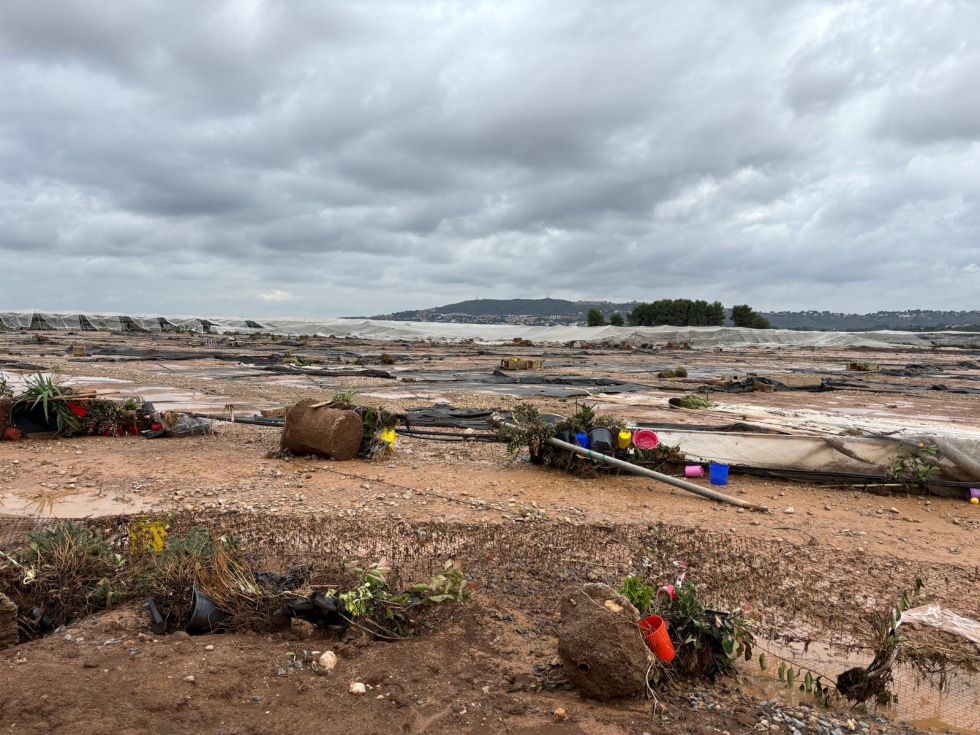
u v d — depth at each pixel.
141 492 7.98
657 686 3.94
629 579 4.45
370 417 10.12
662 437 9.51
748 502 8.07
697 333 86.44
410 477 8.98
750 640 4.33
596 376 29.70
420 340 78.75
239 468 9.23
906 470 8.80
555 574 5.76
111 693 3.49
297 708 3.50
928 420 16.83
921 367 42.22
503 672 4.08
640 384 25.95
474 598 5.23
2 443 10.82
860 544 6.71
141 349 41.84
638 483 9.02
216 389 20.11
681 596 4.42
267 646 4.20
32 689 3.45
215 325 97.12
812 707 3.95
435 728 3.39
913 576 5.95
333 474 9.05
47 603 4.62
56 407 11.35
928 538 7.00
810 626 5.05
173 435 11.59
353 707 3.55
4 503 7.47
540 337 96.25
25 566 4.76
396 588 5.18
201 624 4.41
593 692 3.78
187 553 5.12
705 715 3.77
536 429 9.41
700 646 4.19
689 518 7.42
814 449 9.15
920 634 4.93
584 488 8.64
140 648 4.05
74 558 4.98
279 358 35.69
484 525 6.94
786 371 37.00
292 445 10.00
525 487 8.58
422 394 20.33
